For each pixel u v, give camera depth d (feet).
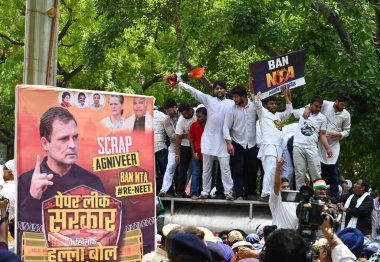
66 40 94.27
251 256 23.95
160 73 98.84
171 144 43.24
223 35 58.23
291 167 41.86
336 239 18.26
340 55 51.98
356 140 57.57
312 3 48.26
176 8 68.80
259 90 39.78
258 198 41.39
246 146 41.04
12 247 30.53
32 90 24.98
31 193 24.79
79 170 25.29
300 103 58.90
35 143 24.94
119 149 25.85
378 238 40.32
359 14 50.70
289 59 39.70
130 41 83.97
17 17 92.63
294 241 14.70
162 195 42.80
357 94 54.95
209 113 40.98
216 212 41.78
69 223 25.05
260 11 58.49
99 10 73.20
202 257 14.26
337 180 42.37
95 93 25.63
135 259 25.71
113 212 25.53
